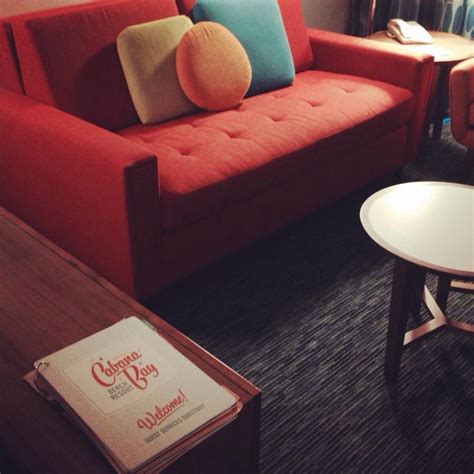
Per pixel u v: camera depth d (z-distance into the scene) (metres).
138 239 1.77
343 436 1.54
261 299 2.05
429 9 3.63
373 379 1.72
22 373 1.14
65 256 1.49
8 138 2.08
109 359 1.12
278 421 1.58
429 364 1.77
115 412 1.01
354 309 2.02
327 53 2.96
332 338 1.88
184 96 2.37
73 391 1.05
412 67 2.65
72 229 1.99
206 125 2.27
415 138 2.83
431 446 1.51
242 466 1.17
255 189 2.04
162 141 2.12
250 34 2.62
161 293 2.06
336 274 2.20
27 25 2.04
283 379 1.71
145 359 1.12
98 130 1.85
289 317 1.97
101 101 2.22
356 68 2.87
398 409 1.62
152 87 2.26
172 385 1.07
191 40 2.32
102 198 1.77
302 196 2.33
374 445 1.51
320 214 2.61
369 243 2.40
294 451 1.49
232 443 1.10
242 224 2.12
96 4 2.25
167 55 2.30
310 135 2.22
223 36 2.42
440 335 1.89
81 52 2.16
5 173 2.20
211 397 1.05
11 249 1.52
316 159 2.26
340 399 1.65
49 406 1.07
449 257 1.48
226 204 1.97
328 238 2.43
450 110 2.63
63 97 2.13
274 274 2.19
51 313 1.29
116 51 2.25
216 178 1.90
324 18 3.67
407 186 1.85
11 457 0.99
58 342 1.22
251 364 1.77
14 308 1.31
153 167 1.70
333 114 2.37
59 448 0.99
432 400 1.65
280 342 1.86
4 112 2.05
